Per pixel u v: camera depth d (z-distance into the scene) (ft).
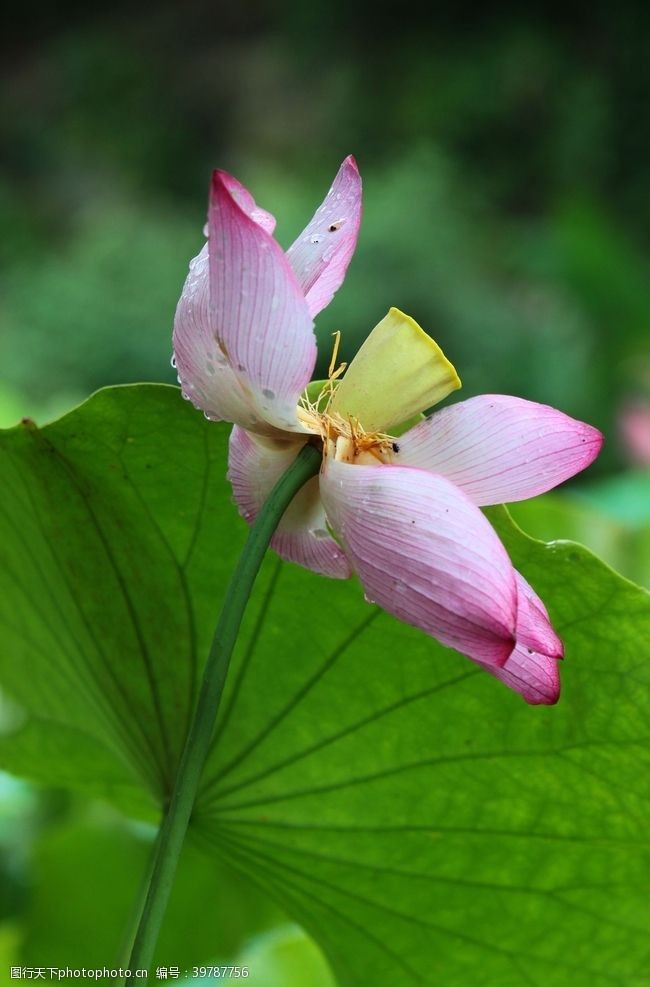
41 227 33.99
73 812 7.04
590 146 33.53
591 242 20.31
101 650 4.26
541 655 3.68
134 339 25.00
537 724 4.13
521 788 4.19
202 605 4.19
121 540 4.18
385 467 3.66
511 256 28.22
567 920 4.32
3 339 25.00
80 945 5.76
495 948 4.39
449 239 27.32
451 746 4.18
